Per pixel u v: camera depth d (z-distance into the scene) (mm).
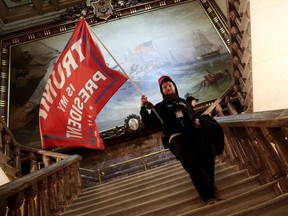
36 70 10375
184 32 10609
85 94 4426
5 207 2521
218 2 10922
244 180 3143
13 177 5508
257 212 2252
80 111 4477
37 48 10969
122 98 9398
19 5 11969
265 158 2848
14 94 9789
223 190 3107
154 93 9359
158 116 3262
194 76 9484
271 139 2457
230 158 4168
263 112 2654
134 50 10406
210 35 10344
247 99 5523
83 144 4590
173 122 3205
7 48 10961
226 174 3869
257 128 2809
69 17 11516
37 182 3754
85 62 4422
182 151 3104
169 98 3279
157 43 10469
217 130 3014
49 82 4656
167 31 10742
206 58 9820
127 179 5805
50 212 3961
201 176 3008
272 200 2279
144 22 11133
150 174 5508
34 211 3314
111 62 10180
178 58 9992
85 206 4582
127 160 8602
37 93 9805
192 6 11328
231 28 5141
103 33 11000
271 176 2816
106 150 8812
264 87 5059
